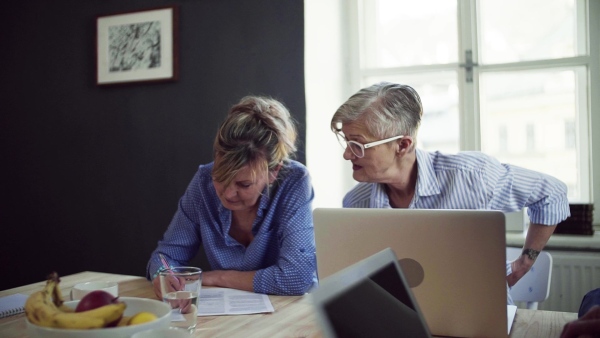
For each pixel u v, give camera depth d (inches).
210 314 53.1
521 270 74.5
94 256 122.1
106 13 118.6
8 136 129.6
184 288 47.3
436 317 46.1
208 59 109.4
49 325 34.2
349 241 48.1
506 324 44.1
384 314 34.9
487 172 70.6
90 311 34.3
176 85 112.5
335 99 113.7
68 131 123.6
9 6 128.6
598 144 105.6
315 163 104.0
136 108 116.6
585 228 99.8
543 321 51.3
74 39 122.3
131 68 115.6
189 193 75.0
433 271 45.5
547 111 108.7
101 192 120.7
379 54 119.0
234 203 67.0
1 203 130.3
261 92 105.0
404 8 116.7
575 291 97.7
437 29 114.5
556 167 108.7
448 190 69.5
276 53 103.7
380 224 46.8
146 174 116.3
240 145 63.5
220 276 65.2
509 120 110.8
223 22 108.0
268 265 72.4
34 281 128.3
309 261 64.8
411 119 65.2
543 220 73.9
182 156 112.7
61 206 124.9
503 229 43.0
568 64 106.0
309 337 46.0
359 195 74.1
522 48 109.9
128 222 118.3
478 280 44.3
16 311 54.1
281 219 69.8
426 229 45.3
